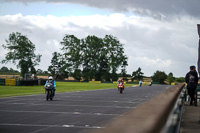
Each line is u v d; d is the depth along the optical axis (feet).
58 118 39.91
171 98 10.77
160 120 6.34
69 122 36.17
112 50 449.89
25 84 195.31
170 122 10.18
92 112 47.75
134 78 608.19
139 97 92.68
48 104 62.23
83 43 455.22
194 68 54.85
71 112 47.47
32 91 127.34
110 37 450.30
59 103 65.21
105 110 51.16
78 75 450.71
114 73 454.81
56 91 129.08
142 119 5.99
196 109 48.55
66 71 449.48
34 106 57.36
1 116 41.63
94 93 116.88
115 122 5.80
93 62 455.63
